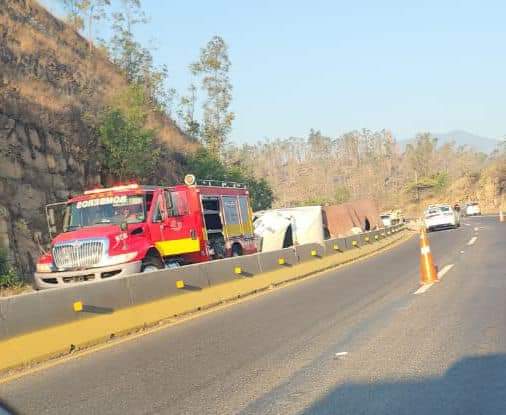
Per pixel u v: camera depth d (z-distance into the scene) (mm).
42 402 6855
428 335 9055
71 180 23547
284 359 8195
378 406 5977
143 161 26141
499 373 6859
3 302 8625
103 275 14070
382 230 32844
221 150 46750
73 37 39219
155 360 8664
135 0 39312
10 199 19797
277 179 164250
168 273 12555
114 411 6387
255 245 21172
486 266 17781
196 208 17188
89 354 9375
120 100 28031
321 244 21766
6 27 31141
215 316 12383
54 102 25266
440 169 154625
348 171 163625
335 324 10492
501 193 108000
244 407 6242
